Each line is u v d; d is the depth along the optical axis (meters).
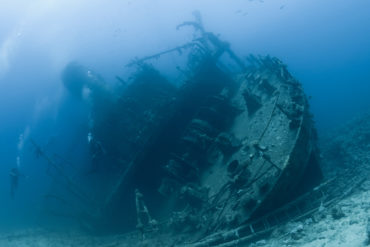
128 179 14.14
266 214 8.43
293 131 9.38
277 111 11.38
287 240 7.28
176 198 12.89
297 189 9.08
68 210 22.44
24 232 21.69
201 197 10.94
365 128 15.45
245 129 13.01
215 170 12.40
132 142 16.11
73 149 25.44
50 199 25.03
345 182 10.34
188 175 13.07
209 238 8.62
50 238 18.64
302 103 10.60
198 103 16.86
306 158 8.96
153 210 14.67
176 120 15.51
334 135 19.23
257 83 16.28
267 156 8.31
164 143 14.88
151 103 17.95
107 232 16.06
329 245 6.24
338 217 7.46
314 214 8.27
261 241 7.77
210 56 19.20
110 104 18.75
